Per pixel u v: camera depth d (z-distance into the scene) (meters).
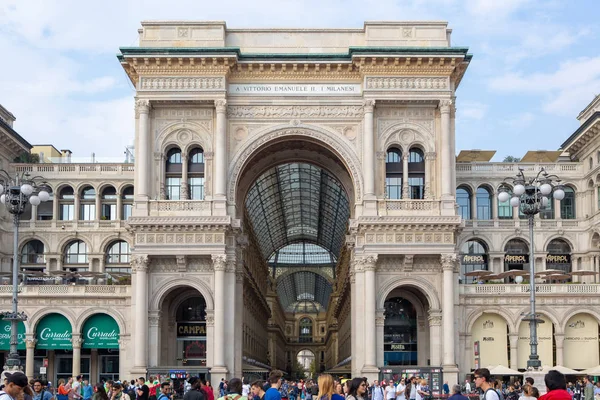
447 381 69.31
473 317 76.19
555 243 88.81
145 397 40.44
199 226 71.00
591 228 86.12
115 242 91.94
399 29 74.56
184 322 76.81
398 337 77.38
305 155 81.12
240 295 77.25
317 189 121.19
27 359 76.19
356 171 73.62
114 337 76.69
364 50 72.56
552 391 18.81
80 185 92.38
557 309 76.69
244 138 74.06
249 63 73.62
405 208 72.44
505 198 51.03
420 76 73.31
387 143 73.75
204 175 73.88
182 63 72.69
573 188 89.94
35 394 30.27
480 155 96.56
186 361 76.25
